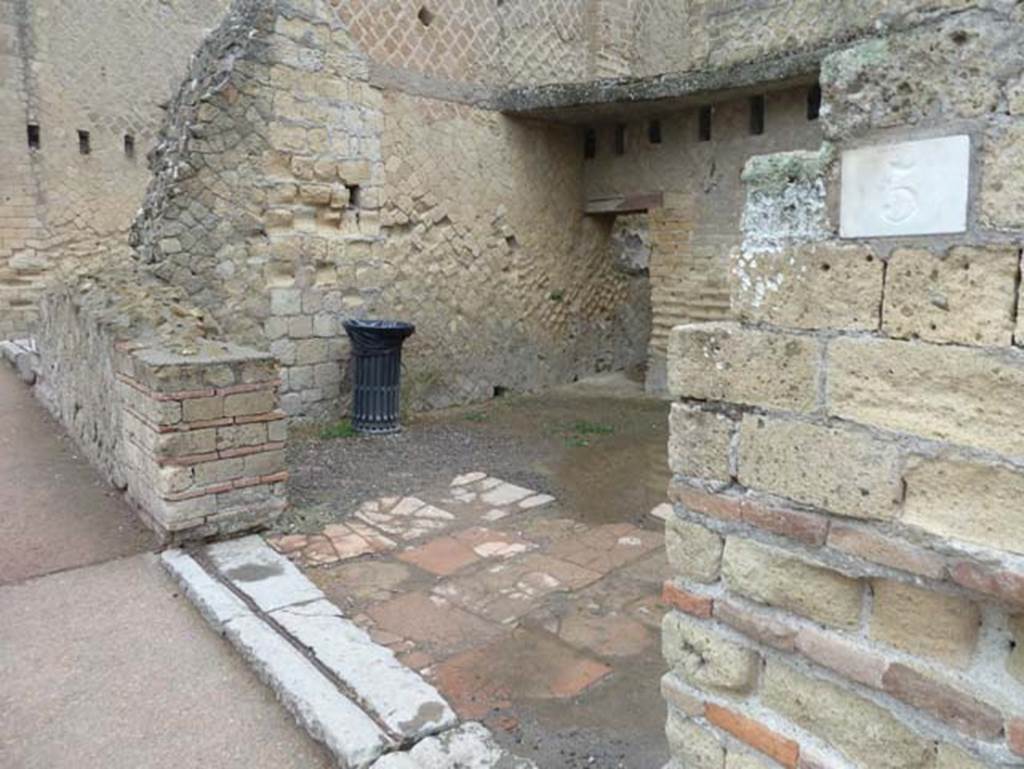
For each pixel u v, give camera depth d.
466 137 8.14
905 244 1.42
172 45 13.54
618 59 10.38
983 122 1.31
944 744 1.43
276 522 4.51
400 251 7.70
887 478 1.47
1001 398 1.32
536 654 3.15
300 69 6.80
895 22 1.42
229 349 4.49
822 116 1.54
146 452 4.25
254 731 2.64
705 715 1.84
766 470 1.67
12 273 11.88
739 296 1.71
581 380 9.91
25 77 11.76
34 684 2.91
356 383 6.95
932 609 1.43
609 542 4.38
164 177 6.57
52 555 4.08
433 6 7.70
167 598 3.61
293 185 6.86
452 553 4.20
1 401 7.70
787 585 1.64
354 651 3.01
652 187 8.72
